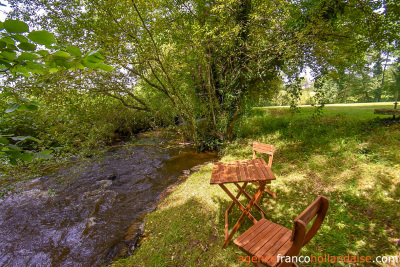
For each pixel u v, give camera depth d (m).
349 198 3.46
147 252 3.16
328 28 6.16
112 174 6.77
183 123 8.84
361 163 4.32
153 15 5.58
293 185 4.24
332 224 2.98
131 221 4.29
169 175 6.55
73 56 0.81
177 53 6.80
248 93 8.66
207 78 7.79
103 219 4.43
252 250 2.00
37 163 4.66
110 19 5.36
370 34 7.48
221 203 4.00
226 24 6.25
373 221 2.89
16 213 4.73
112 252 3.42
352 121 7.41
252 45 6.69
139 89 7.91
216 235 3.22
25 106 0.90
